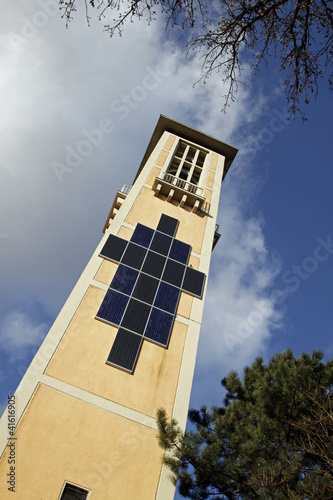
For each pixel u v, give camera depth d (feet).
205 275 70.90
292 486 36.60
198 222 83.10
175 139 108.27
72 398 45.24
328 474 35.01
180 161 103.04
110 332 53.72
